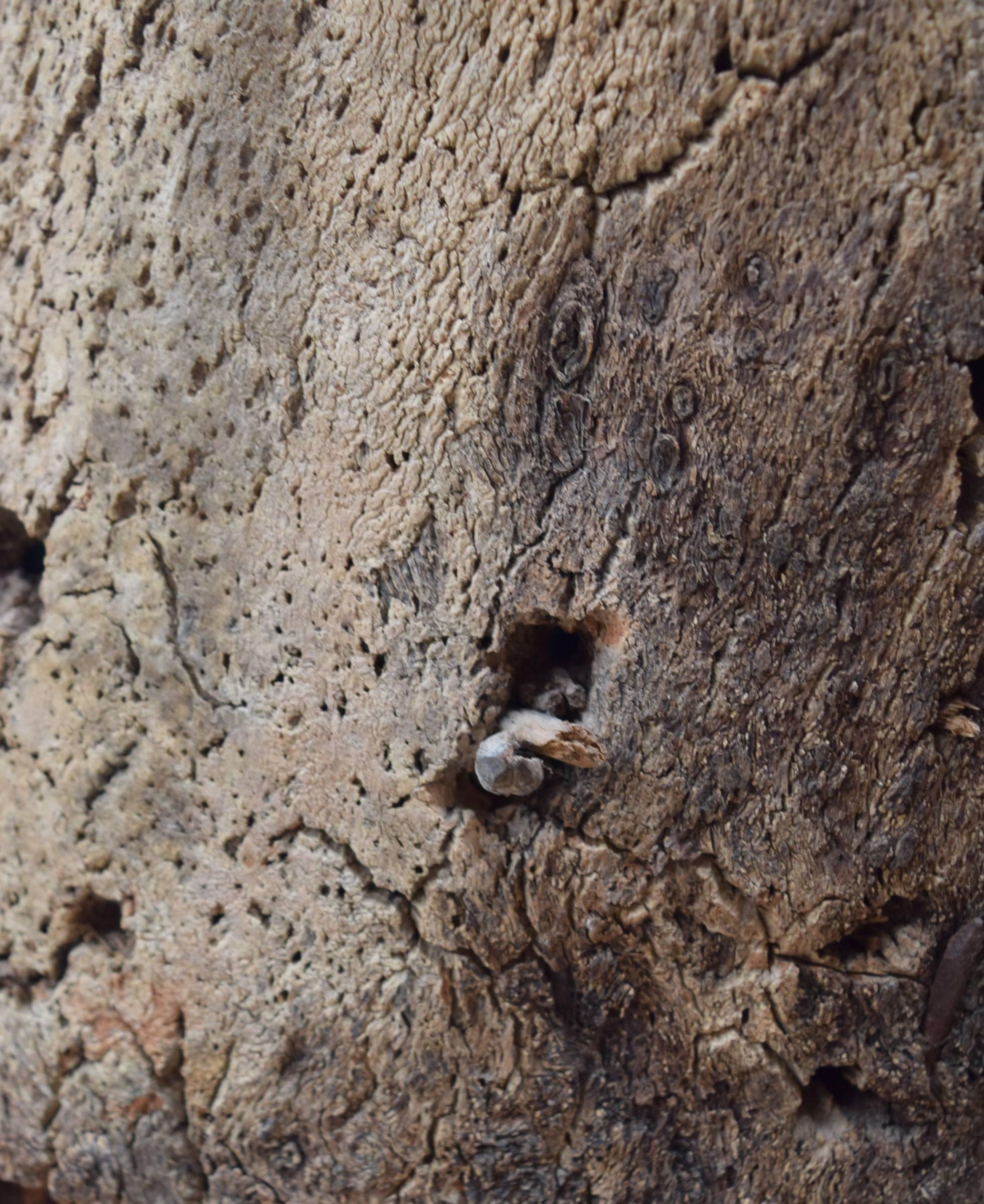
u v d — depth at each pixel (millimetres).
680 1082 197
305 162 185
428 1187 204
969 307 165
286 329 191
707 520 177
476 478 182
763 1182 197
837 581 176
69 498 216
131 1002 219
